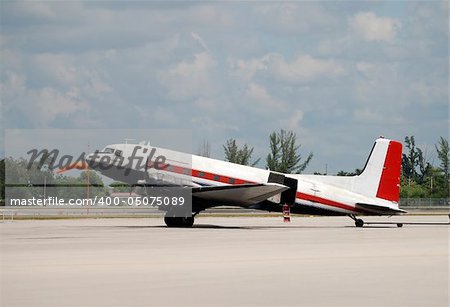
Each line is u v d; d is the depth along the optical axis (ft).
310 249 175.94
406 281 117.91
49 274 125.08
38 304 96.84
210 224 331.36
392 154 320.70
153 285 113.09
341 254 162.40
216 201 297.53
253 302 98.84
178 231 257.34
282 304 97.55
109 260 147.23
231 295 104.32
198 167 297.12
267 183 291.38
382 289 109.81
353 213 316.19
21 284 113.91
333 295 104.47
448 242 204.13
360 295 104.47
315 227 304.30
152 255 158.10
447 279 120.26
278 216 489.67
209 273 126.93
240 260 148.05
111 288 110.22
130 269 132.16
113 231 257.14
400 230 278.26
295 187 307.17
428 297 102.94
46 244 190.29
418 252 168.25
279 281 117.60
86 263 141.49
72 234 236.84
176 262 143.74
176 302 98.68
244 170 305.32
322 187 311.68
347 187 316.40
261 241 204.95
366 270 131.95
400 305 96.99
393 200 320.29
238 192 290.97
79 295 103.91
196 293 105.91
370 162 319.06
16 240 206.49
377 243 198.49
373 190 318.65
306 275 124.67
